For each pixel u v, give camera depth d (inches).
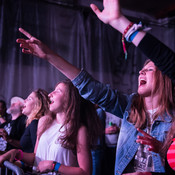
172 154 29.4
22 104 94.4
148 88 38.7
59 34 175.0
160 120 37.3
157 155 35.9
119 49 192.5
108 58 188.1
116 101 43.0
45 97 78.9
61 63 38.6
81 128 48.6
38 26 166.6
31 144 68.9
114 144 121.2
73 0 178.4
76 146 47.4
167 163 30.0
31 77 160.9
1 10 155.6
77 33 180.9
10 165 43.6
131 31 22.3
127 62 194.7
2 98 151.0
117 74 190.4
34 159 53.0
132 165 38.7
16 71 155.7
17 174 39.8
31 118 75.2
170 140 31.8
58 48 173.8
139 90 39.7
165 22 208.8
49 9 172.7
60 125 52.6
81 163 45.3
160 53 21.6
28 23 163.6
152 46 21.8
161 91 37.4
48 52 36.3
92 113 53.6
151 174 31.7
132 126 40.5
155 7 192.4
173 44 211.0
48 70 166.1
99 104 43.9
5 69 153.5
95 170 104.1
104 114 110.7
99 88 41.9
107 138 121.6
